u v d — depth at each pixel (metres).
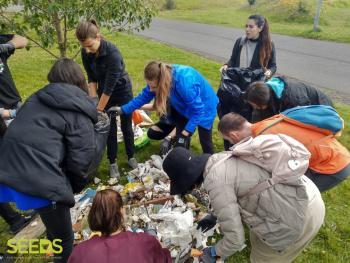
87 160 2.61
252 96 3.49
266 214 2.52
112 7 4.89
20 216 3.78
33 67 9.85
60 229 2.82
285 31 17.55
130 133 4.57
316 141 3.11
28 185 2.45
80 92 2.63
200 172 2.49
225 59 11.96
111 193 2.18
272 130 3.11
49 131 2.51
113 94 4.21
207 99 4.12
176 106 3.97
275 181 2.41
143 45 13.93
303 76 9.80
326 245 3.60
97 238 2.16
